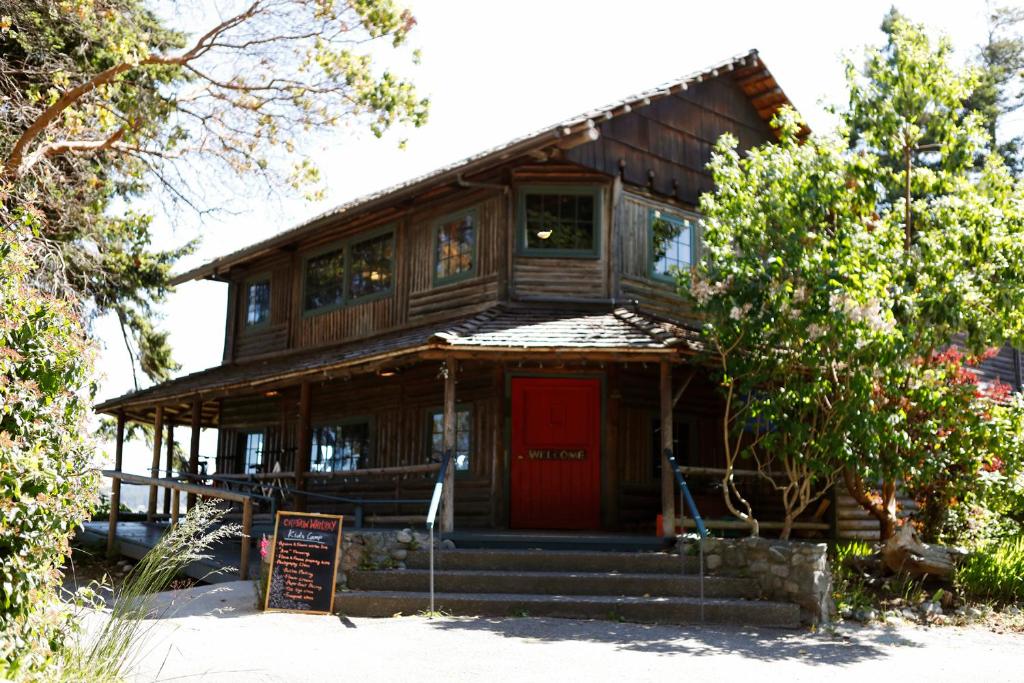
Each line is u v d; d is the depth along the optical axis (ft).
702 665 25.93
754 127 59.00
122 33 48.88
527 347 40.55
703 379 53.06
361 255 59.98
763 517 52.49
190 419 77.25
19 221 22.45
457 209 53.11
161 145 47.93
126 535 54.29
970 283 38.45
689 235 54.03
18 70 46.62
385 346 48.39
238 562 45.06
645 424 50.06
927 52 41.63
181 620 31.17
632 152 51.16
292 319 65.05
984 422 39.81
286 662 25.20
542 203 50.11
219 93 47.19
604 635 30.07
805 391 37.93
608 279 49.26
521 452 48.11
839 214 41.09
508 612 33.47
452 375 41.78
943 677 25.58
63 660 18.69
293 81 46.34
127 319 80.38
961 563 40.19
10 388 17.30
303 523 34.37
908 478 40.50
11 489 16.94
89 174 49.83
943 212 39.47
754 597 34.86
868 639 30.86
